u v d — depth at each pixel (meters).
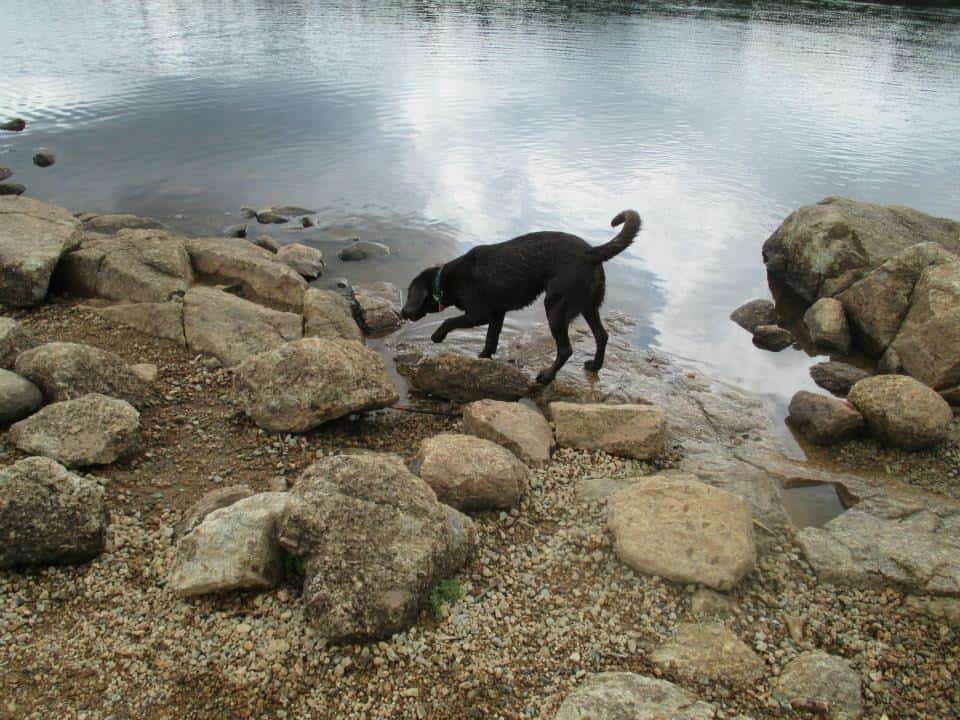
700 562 2.04
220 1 15.54
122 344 3.15
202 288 3.37
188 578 1.88
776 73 9.80
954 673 1.84
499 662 1.81
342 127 6.74
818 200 5.34
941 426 2.76
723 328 3.82
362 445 2.68
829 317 3.67
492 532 2.24
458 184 5.46
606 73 9.50
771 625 1.97
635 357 3.48
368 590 1.82
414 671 1.77
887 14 15.07
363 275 4.12
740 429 2.96
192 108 7.17
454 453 2.32
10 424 2.46
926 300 3.35
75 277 3.54
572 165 5.95
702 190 5.49
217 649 1.78
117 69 8.64
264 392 2.64
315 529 1.89
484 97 8.05
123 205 4.86
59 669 1.72
